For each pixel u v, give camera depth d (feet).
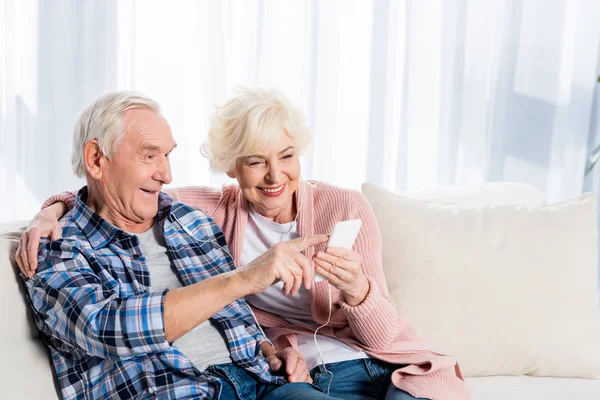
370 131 9.96
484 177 10.59
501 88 10.44
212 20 9.01
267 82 9.34
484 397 5.87
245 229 5.95
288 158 5.57
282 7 9.32
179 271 5.40
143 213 5.14
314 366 5.52
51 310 4.66
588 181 10.92
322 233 5.87
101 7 8.61
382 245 6.51
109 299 4.58
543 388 6.11
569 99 10.57
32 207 8.77
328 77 9.64
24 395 4.58
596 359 6.30
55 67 8.57
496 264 6.41
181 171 9.22
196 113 9.20
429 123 10.23
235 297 4.54
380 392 5.43
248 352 5.30
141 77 8.87
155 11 8.81
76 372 4.80
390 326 5.41
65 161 8.78
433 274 6.34
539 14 10.28
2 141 8.55
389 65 9.90
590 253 6.64
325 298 5.74
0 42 8.38
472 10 10.11
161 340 4.42
